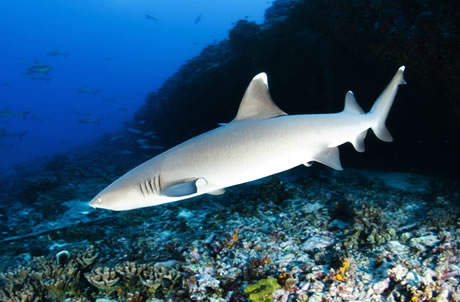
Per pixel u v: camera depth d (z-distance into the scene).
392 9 8.59
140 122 23.31
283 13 15.98
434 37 7.53
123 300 4.52
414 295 3.72
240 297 4.12
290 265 4.84
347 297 3.87
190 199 9.96
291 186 9.74
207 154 2.72
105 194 2.88
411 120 11.95
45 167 22.00
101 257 5.95
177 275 4.65
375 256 4.84
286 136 2.74
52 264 5.19
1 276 5.12
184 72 20.14
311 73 13.77
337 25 10.71
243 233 6.43
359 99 12.98
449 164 11.74
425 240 5.38
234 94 16.83
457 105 8.59
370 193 9.12
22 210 11.69
